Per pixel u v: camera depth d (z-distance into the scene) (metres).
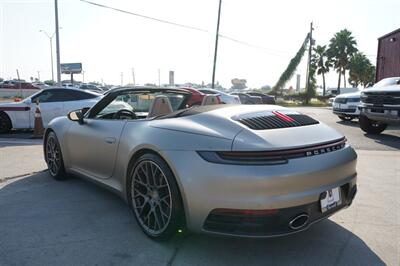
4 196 4.14
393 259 2.77
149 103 4.73
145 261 2.70
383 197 4.24
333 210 2.79
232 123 2.74
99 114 4.42
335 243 3.03
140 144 3.05
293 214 2.48
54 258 2.73
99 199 4.04
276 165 2.44
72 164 4.44
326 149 2.75
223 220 2.51
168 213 2.84
